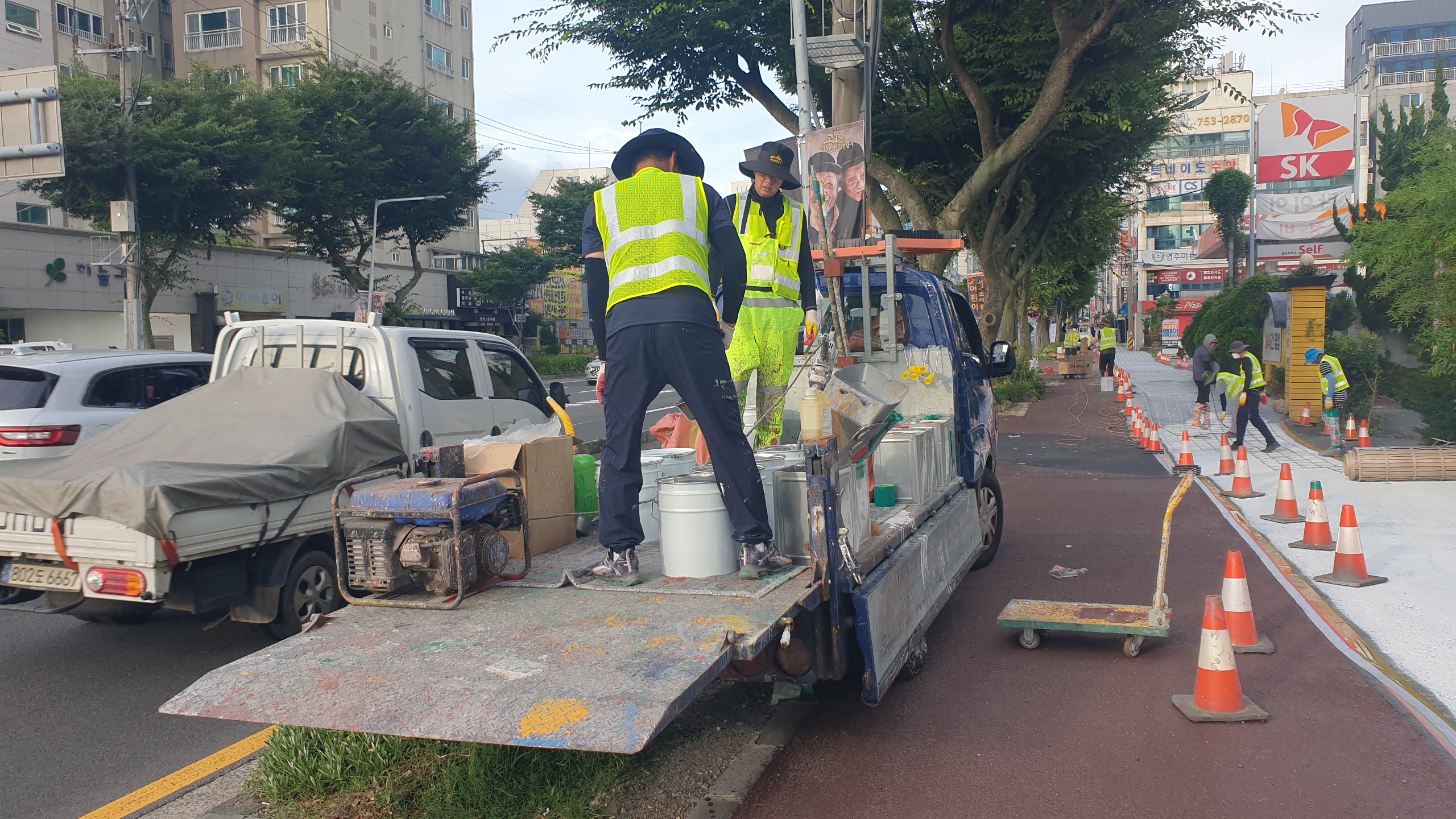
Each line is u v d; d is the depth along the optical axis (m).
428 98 42.19
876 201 20.73
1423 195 10.93
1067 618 5.53
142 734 4.58
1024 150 16.98
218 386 5.93
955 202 17.64
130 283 22.77
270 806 3.68
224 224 27.33
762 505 3.89
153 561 4.59
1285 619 6.06
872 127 20.83
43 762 4.26
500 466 4.43
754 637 3.18
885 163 19.33
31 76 13.11
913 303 6.91
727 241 3.96
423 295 50.16
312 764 3.78
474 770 3.62
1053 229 26.72
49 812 3.76
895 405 4.39
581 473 4.94
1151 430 15.02
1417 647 5.51
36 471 4.98
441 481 3.87
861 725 4.49
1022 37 17.56
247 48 46.38
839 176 12.00
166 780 4.05
